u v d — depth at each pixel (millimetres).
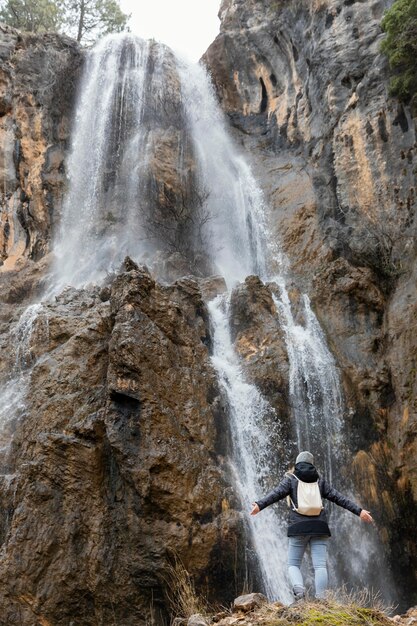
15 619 9398
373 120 17688
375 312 15070
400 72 17359
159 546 9789
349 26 19656
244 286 14641
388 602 11578
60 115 21922
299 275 17344
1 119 21391
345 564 11602
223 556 10156
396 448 13125
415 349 13750
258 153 22016
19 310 15273
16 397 12594
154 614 9602
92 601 9719
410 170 16406
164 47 24547
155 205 20109
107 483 10391
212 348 13781
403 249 15703
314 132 20047
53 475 10227
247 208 20328
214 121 23578
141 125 22562
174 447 10594
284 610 6281
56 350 12383
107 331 12297
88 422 10641
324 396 13602
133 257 18203
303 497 6949
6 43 22359
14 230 20312
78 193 21016
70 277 18172
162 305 12250
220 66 24406
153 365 11258
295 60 21953
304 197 19016
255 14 24125
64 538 9883
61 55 23031
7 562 9617
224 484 10906
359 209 17344
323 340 14719
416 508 12469
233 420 12211
